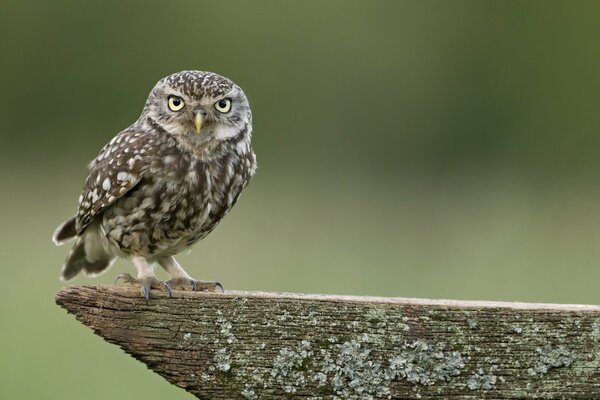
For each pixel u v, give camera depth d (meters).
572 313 4.32
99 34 27.83
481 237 15.44
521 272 13.40
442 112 26.97
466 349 4.33
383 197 18.53
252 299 4.37
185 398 9.10
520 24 27.38
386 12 27.91
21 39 27.58
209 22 27.92
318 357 4.34
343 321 4.35
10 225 14.88
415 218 16.75
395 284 12.65
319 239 14.69
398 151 26.66
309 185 19.17
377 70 27.44
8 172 19.38
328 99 27.25
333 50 27.53
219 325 4.37
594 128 26.23
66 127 27.44
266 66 27.64
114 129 27.72
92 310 4.39
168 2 27.94
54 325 10.60
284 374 4.34
